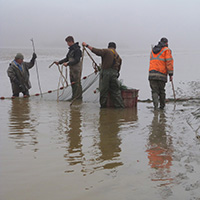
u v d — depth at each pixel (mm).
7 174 3109
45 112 6848
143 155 3773
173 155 3766
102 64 7633
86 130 5082
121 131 5043
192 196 2682
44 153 3797
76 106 7977
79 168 3309
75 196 2652
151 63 7668
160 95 7680
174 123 5723
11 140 4359
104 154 3801
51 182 2930
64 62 9195
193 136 4703
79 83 8516
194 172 3203
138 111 7250
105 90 7617
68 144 4215
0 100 9008
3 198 2598
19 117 6148
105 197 2645
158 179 3027
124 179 3023
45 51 35656
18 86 9617
